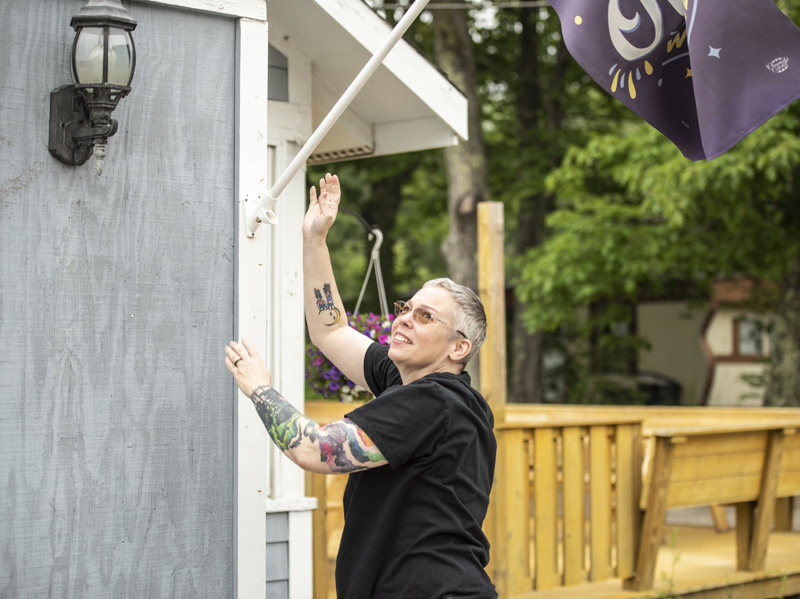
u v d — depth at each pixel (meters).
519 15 14.68
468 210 11.95
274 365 3.78
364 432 2.12
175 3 2.67
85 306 2.53
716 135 2.28
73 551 2.49
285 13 3.68
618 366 15.80
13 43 2.45
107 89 2.37
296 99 3.90
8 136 2.43
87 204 2.54
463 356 2.36
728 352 18.17
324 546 4.47
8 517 2.41
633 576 5.00
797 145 9.12
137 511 2.58
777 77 2.26
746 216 10.88
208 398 2.70
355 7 3.58
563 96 14.98
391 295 15.09
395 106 4.17
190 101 2.71
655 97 2.53
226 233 2.75
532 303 13.03
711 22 2.29
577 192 12.47
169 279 2.65
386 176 14.77
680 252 11.55
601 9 2.46
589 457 4.92
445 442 2.19
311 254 2.69
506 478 4.59
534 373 13.92
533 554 4.82
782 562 5.83
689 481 5.05
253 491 2.71
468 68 12.12
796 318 11.48
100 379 2.54
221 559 2.70
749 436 5.36
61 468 2.48
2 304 2.42
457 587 2.17
